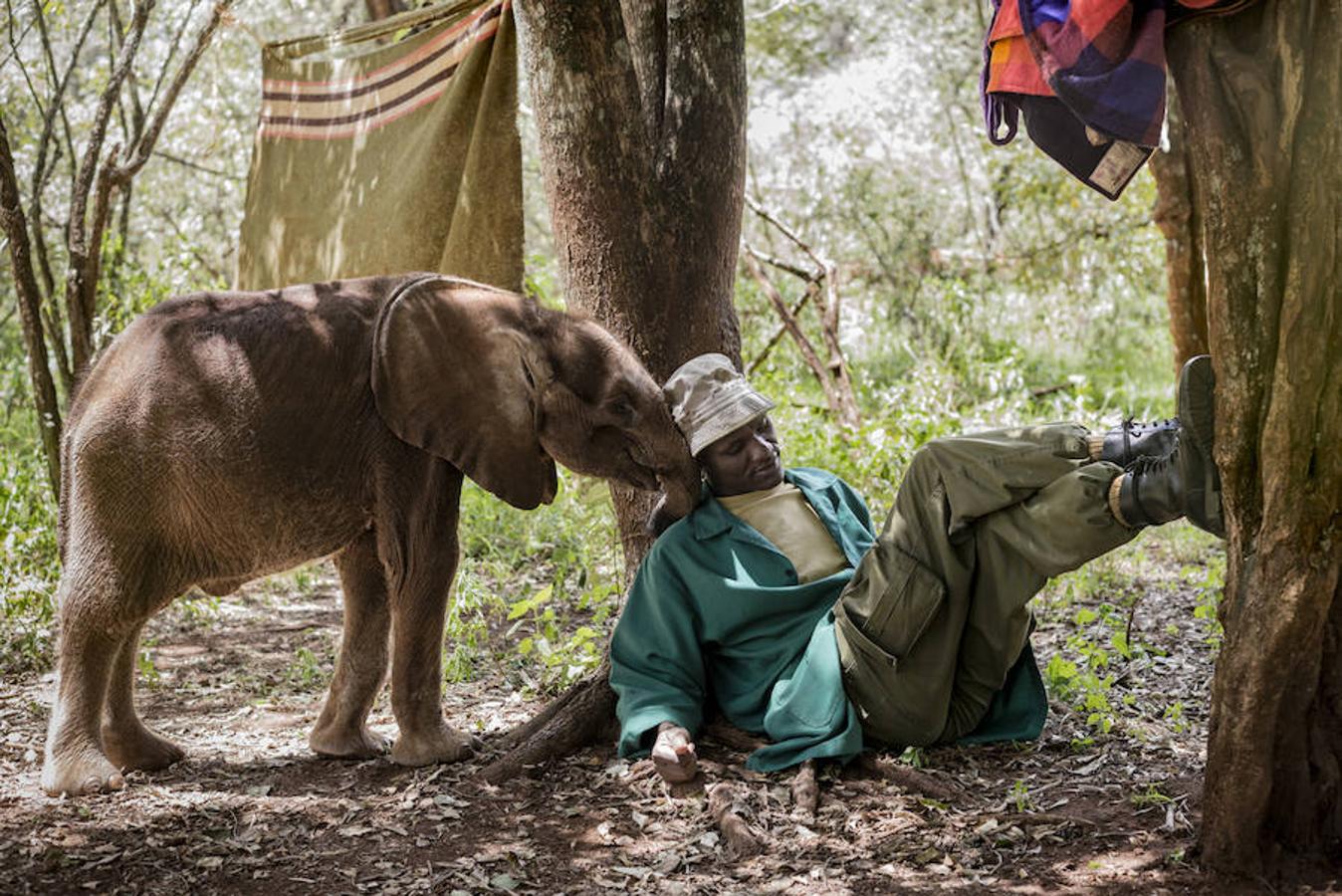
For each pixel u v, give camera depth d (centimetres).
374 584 476
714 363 461
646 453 455
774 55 1445
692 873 379
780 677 456
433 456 456
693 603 463
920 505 427
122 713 464
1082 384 861
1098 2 319
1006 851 382
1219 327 336
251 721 533
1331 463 326
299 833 410
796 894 363
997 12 361
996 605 427
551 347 451
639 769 445
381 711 538
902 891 362
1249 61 320
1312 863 347
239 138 1138
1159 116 320
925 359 1091
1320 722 346
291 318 449
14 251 626
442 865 386
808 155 1366
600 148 488
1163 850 372
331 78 585
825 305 988
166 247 1044
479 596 638
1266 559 337
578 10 480
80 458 437
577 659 545
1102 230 1259
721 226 504
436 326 442
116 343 451
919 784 423
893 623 429
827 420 892
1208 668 559
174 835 405
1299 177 318
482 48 521
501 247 525
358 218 562
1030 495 407
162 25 1073
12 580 631
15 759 480
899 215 1336
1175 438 386
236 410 437
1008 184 1294
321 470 446
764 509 470
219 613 718
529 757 459
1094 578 703
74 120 1098
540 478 448
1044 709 459
